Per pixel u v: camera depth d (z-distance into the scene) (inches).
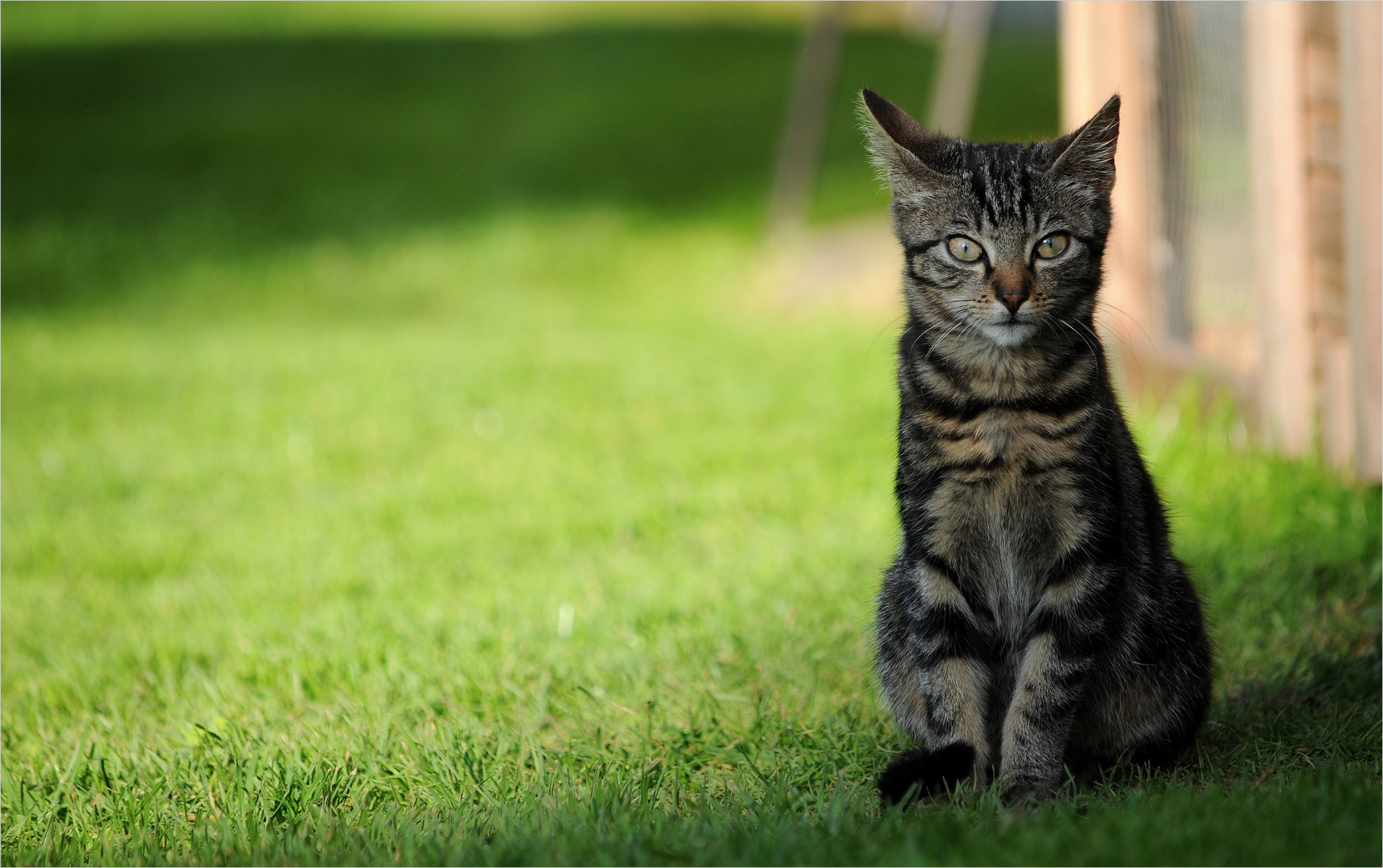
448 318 605.9
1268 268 291.4
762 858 139.5
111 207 745.0
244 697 225.6
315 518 327.6
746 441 368.2
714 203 762.8
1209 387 322.7
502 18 1206.9
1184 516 272.2
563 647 238.5
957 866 129.9
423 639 243.6
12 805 189.0
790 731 193.5
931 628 179.0
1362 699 191.8
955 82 570.6
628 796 167.2
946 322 185.3
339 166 820.6
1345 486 272.8
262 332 568.7
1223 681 208.1
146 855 162.6
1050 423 174.1
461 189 794.2
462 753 190.1
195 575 297.1
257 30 1139.9
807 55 657.0
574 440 380.2
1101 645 174.6
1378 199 259.4
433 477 352.5
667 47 1056.2
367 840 158.9
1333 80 276.1
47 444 404.5
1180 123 319.3
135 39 1103.0
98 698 232.1
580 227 727.7
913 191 188.4
